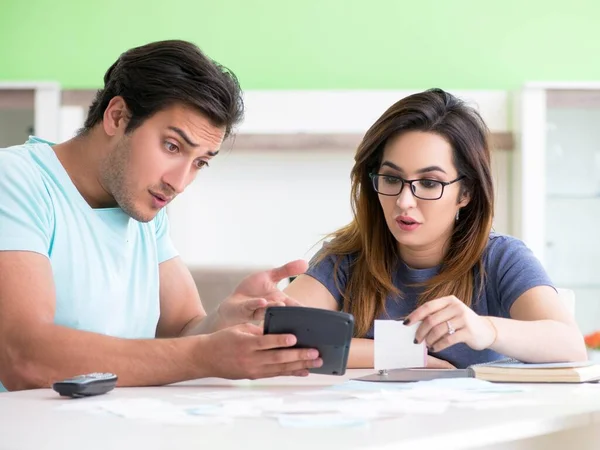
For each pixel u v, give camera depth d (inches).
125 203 68.1
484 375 62.2
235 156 189.6
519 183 183.0
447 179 77.2
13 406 49.3
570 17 193.9
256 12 194.7
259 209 190.1
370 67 194.9
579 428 47.3
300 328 57.2
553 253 184.9
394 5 194.4
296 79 194.9
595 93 181.0
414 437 39.6
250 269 104.7
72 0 194.1
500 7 193.9
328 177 189.6
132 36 194.4
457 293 81.7
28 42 194.5
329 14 194.7
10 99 181.5
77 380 52.6
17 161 67.4
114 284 72.7
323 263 86.5
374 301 83.3
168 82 64.4
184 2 194.7
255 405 48.6
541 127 180.2
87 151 70.3
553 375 60.5
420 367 65.2
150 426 42.5
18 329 59.3
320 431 41.0
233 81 67.1
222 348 57.1
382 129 78.7
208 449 37.1
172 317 80.7
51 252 68.6
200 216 190.2
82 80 194.9
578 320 184.7
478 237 81.7
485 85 194.7
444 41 194.5
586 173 183.9
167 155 65.9
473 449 41.6
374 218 83.4
